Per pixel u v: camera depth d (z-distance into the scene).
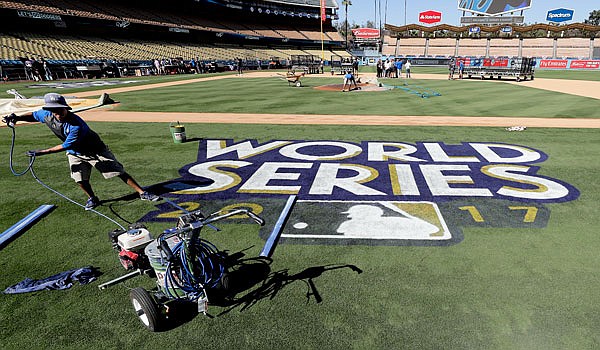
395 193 6.75
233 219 5.72
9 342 3.38
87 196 6.75
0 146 10.69
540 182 7.19
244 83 32.78
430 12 76.69
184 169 8.32
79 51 42.28
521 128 12.04
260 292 4.01
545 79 35.59
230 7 66.38
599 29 61.91
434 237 5.12
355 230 5.36
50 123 5.73
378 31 95.75
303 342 3.32
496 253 4.69
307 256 4.70
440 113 15.70
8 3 38.81
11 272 4.43
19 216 5.94
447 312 3.66
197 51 57.59
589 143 10.23
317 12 82.56
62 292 4.04
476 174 7.72
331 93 24.20
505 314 3.62
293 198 6.46
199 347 3.29
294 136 11.50
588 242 4.91
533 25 64.25
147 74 45.38
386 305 3.77
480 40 72.19
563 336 3.35
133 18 52.34
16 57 36.03
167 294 3.61
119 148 10.23
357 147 10.05
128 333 3.46
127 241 3.88
